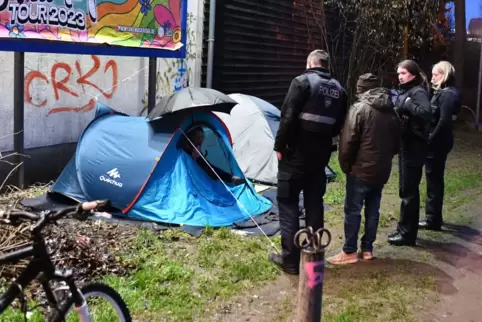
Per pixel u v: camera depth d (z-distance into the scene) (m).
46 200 5.99
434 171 6.00
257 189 7.20
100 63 7.89
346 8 12.84
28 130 7.01
